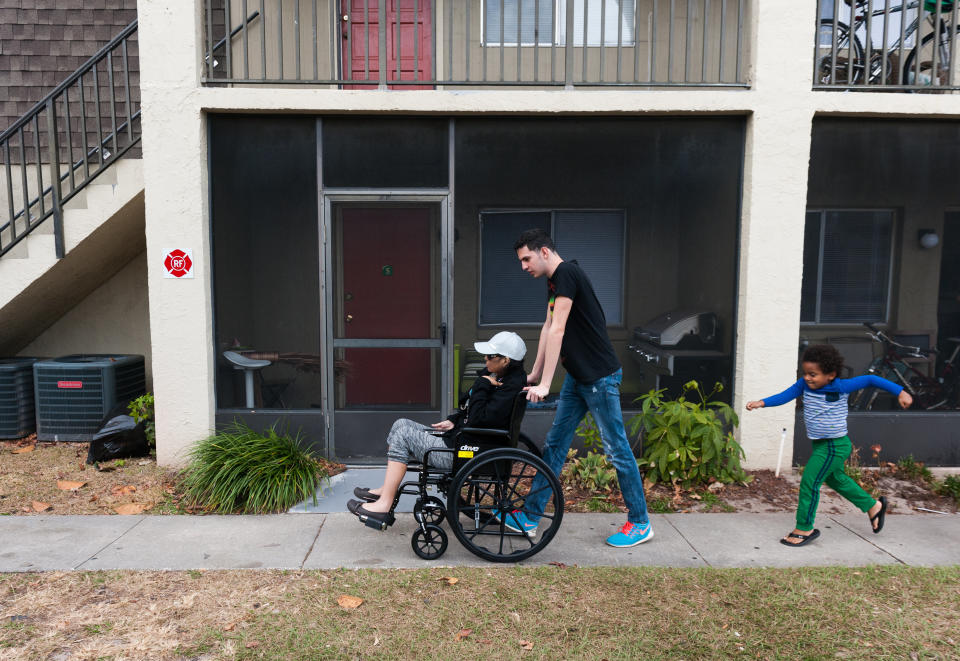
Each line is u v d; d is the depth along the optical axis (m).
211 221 4.79
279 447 4.38
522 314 5.00
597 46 5.92
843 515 4.09
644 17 5.91
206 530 3.76
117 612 2.79
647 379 5.00
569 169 4.89
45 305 5.84
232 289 4.86
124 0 6.12
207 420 4.77
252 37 5.84
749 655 2.49
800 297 4.74
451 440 3.46
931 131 4.92
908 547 3.58
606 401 3.42
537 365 3.70
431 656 2.47
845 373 5.07
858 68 5.66
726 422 4.93
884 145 4.92
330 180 4.82
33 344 6.47
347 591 2.98
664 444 4.42
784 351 4.77
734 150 4.85
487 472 3.30
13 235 5.00
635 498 3.54
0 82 6.11
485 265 4.95
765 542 3.64
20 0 6.08
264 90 4.59
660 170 4.89
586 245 4.96
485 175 4.87
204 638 2.58
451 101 4.64
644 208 4.92
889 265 5.02
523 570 3.23
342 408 4.98
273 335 4.92
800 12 4.57
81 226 5.00
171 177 4.57
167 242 4.61
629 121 4.86
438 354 4.98
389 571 3.20
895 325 5.06
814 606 2.86
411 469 3.54
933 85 4.76
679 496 4.32
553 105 4.65
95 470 4.77
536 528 3.51
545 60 5.93
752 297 4.73
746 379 4.79
